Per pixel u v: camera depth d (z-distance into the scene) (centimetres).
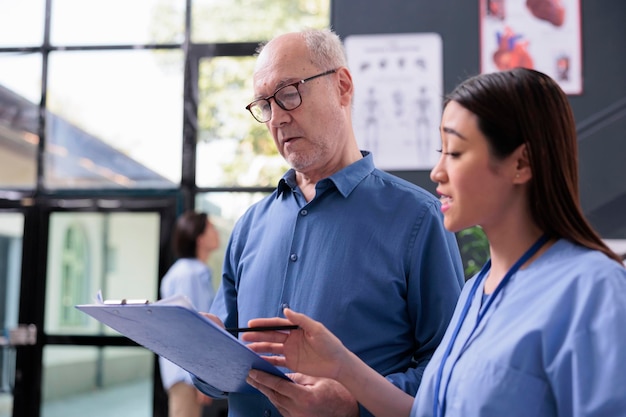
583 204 479
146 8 549
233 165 531
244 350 120
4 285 536
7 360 526
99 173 542
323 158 169
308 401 134
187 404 381
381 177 174
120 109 545
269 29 533
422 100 498
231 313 185
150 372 514
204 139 536
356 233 165
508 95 112
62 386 521
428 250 163
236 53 537
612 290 101
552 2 493
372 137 499
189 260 399
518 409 104
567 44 491
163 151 538
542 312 106
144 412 511
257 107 175
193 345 128
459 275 167
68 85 550
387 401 132
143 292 528
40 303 530
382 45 505
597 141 482
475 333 115
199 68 541
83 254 535
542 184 112
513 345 106
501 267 120
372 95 501
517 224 117
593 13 490
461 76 498
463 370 112
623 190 475
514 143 112
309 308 162
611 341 98
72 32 553
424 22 503
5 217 542
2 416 524
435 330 160
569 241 112
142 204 533
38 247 537
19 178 546
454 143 117
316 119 165
